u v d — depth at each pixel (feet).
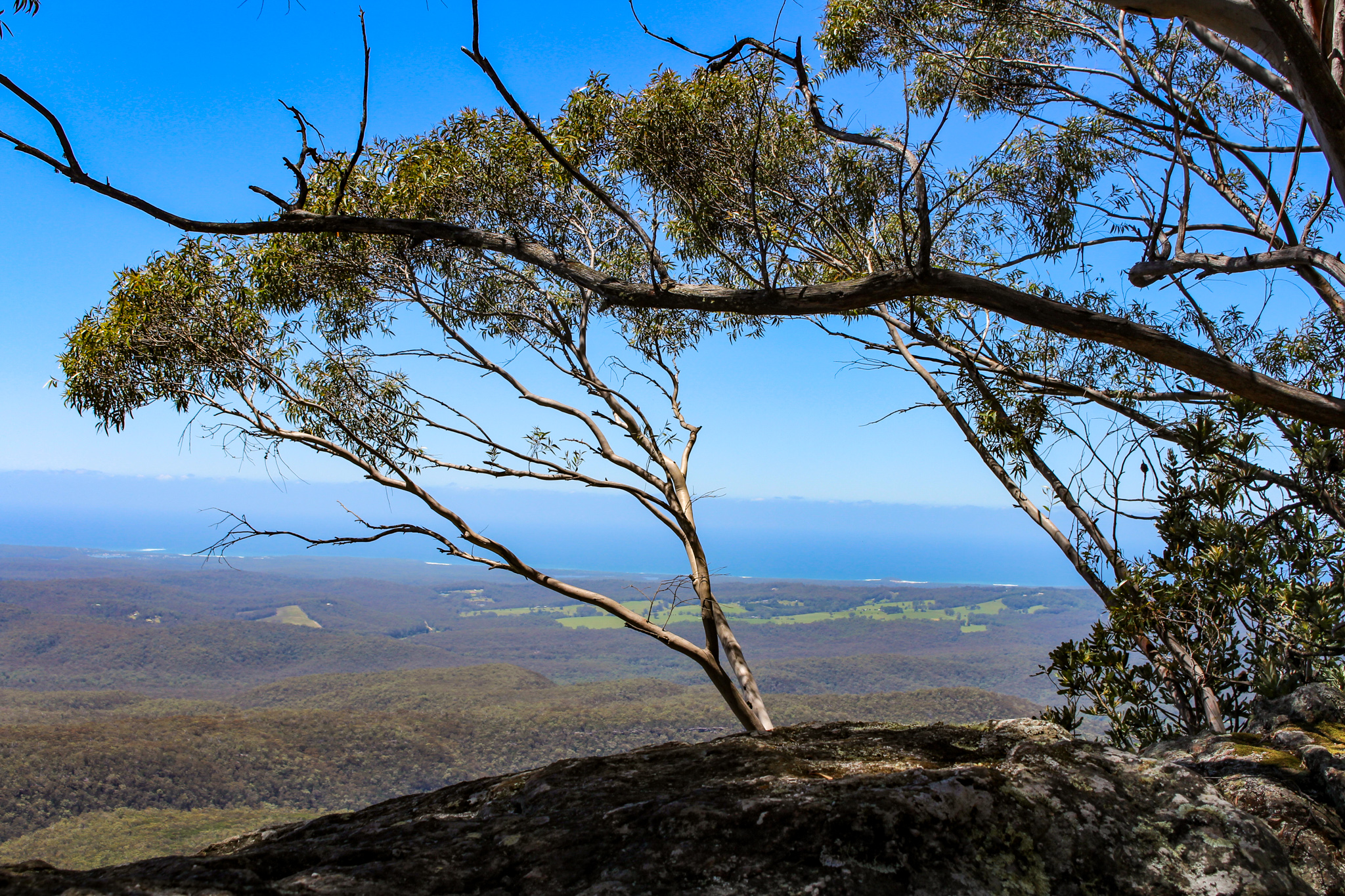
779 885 4.24
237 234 14.01
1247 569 14.02
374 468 28.68
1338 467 15.53
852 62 27.02
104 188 12.52
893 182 19.34
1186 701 14.76
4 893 3.77
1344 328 21.95
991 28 24.88
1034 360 24.99
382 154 25.44
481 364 32.14
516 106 12.73
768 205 19.75
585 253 25.76
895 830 4.59
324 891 4.17
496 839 5.08
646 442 31.32
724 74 19.26
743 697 26.84
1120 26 23.84
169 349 27.78
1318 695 10.40
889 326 30.63
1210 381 13.76
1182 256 18.16
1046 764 5.60
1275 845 5.01
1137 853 4.81
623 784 6.13
